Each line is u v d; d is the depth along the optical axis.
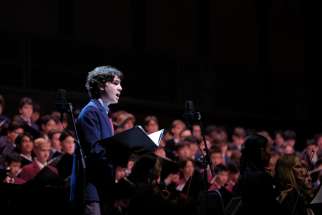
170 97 20.44
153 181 11.13
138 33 20.34
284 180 9.06
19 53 17.66
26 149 13.11
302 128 22.67
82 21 19.22
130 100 19.08
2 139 13.04
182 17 21.36
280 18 23.34
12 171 12.16
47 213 9.20
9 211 9.05
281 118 22.28
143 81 19.98
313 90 23.31
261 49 22.84
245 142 8.70
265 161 8.65
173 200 10.60
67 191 9.26
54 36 18.34
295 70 23.38
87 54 19.00
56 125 14.77
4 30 17.53
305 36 23.73
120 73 8.61
